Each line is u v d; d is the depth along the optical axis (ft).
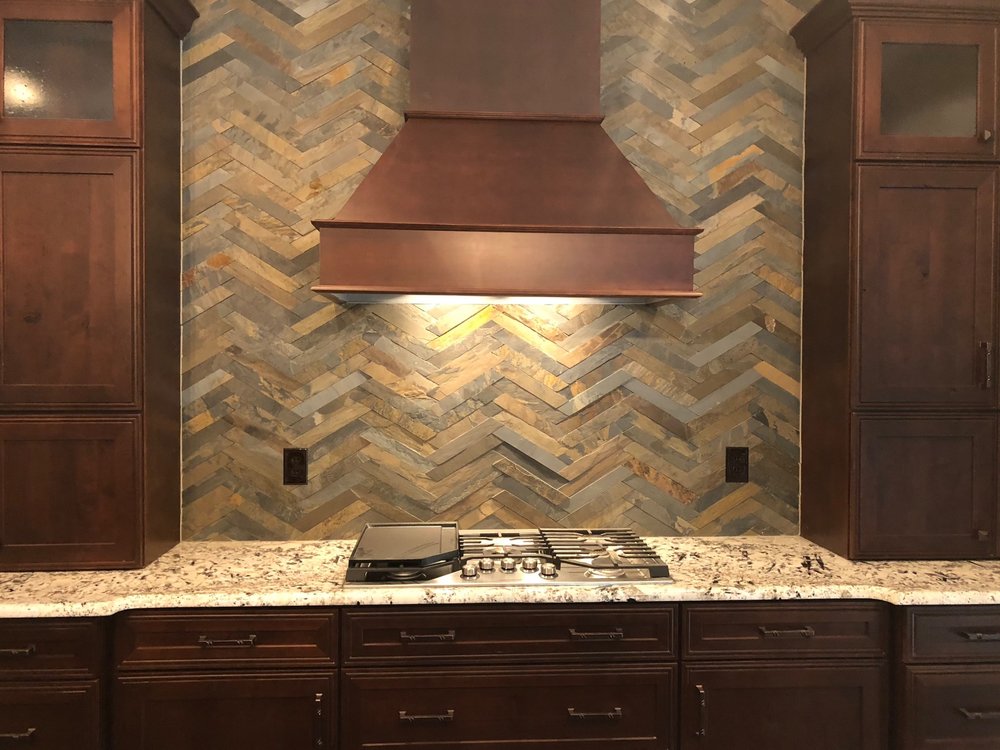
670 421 7.27
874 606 5.61
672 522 7.29
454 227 5.60
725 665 5.54
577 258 5.69
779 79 7.30
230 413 7.00
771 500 7.33
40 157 5.77
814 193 7.02
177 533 6.86
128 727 5.24
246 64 6.99
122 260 5.87
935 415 6.28
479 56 6.17
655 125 7.25
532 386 7.18
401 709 5.40
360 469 7.11
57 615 5.08
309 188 7.04
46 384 5.82
